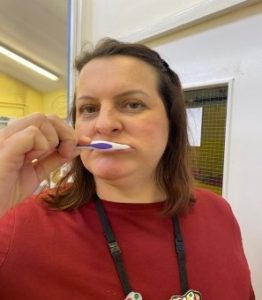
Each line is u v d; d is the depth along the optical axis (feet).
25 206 1.83
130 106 1.80
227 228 2.34
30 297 1.58
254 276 2.87
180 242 1.97
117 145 1.68
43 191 2.00
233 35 2.93
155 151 1.85
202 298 1.86
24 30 5.63
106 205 1.91
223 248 2.16
